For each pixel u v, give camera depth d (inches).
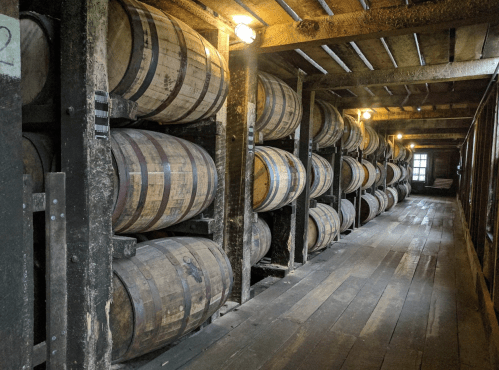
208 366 112.7
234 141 168.9
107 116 86.7
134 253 95.9
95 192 84.1
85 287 83.4
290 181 184.5
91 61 81.6
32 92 89.0
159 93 105.6
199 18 138.3
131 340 96.1
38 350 76.9
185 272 111.8
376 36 140.5
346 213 320.2
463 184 569.0
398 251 275.4
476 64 198.2
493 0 119.5
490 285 163.6
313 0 132.5
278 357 119.4
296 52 196.4
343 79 228.1
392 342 132.0
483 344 132.0
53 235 78.4
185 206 117.5
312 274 212.7
